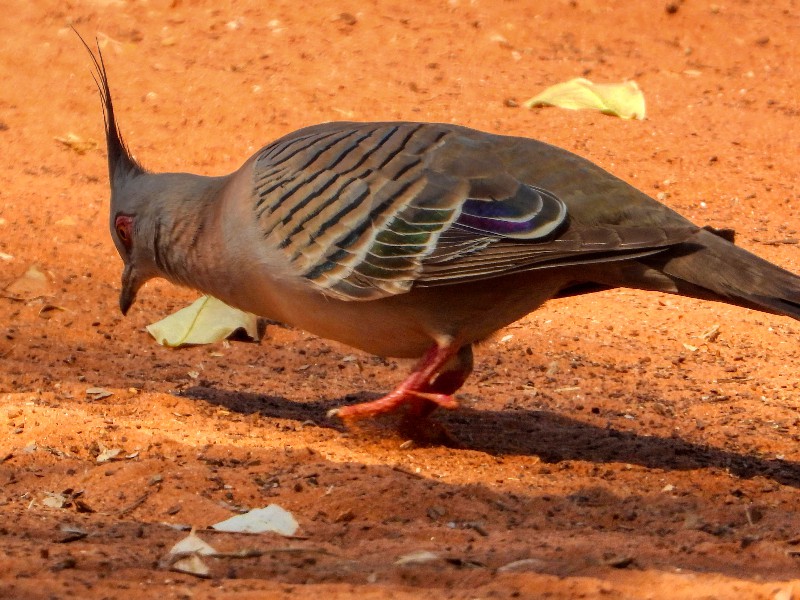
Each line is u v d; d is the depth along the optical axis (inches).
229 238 505.4
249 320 657.0
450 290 482.6
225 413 561.3
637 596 353.1
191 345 655.1
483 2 1198.3
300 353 664.4
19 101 952.9
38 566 360.8
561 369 655.1
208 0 1144.8
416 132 497.4
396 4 1179.9
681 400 619.8
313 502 447.8
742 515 457.7
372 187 481.1
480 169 480.1
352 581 366.6
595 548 403.2
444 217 472.7
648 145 997.2
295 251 486.3
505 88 1066.7
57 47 1029.2
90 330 673.0
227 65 1041.5
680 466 520.4
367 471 476.7
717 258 458.6
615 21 1206.9
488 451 530.9
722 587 358.3
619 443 546.3
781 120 1067.9
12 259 740.0
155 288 733.3
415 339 504.1
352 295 482.3
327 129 517.7
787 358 692.7
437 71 1077.8
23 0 1096.2
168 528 416.8
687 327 731.4
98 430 512.4
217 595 341.1
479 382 633.6
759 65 1170.6
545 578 361.4
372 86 1033.5
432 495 455.5
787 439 566.6
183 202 530.6
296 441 525.7
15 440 501.0
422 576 368.8
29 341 649.0
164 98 976.3
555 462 521.7
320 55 1077.1
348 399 592.1
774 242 860.6
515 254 463.5
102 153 900.0
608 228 462.3
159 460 476.4
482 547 403.9
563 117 1026.1
